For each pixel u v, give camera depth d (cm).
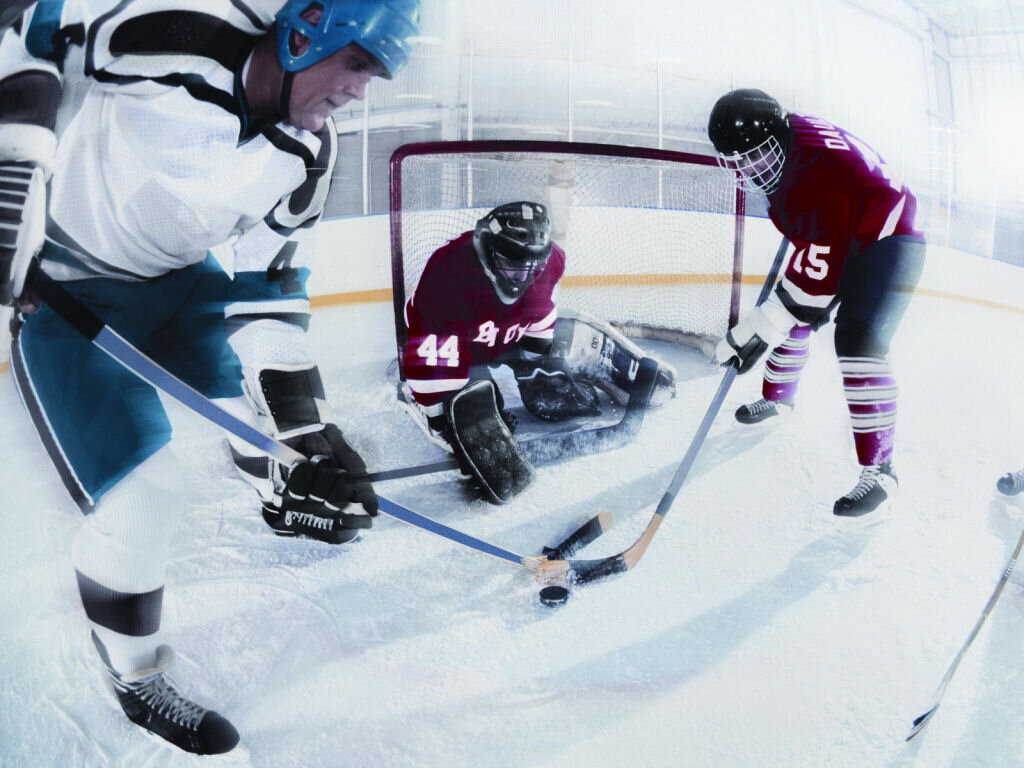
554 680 116
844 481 162
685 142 216
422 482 161
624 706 112
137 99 109
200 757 104
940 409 187
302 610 128
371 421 177
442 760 103
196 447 166
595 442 173
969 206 212
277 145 120
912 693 112
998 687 114
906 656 119
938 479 165
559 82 205
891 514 153
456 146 191
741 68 208
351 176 217
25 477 152
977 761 102
